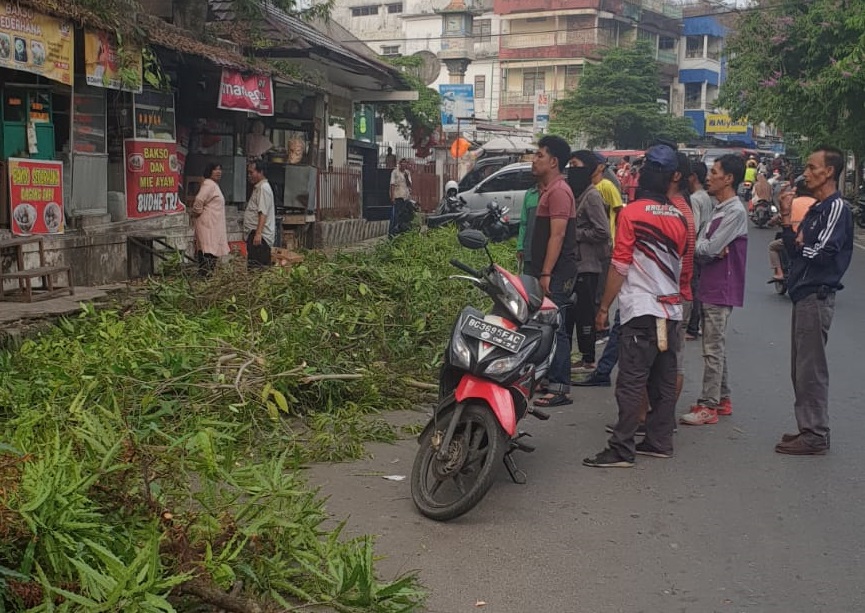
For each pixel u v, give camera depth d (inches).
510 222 915.4
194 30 563.5
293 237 684.1
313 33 776.3
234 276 347.6
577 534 189.0
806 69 971.3
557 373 295.0
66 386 225.8
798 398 246.8
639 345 230.4
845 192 1328.7
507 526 192.9
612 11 2428.6
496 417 196.5
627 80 2086.6
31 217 389.1
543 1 2433.6
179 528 141.6
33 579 127.8
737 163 261.1
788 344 402.9
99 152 452.4
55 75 375.9
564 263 287.7
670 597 160.9
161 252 460.8
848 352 382.6
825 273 239.9
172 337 273.9
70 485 136.9
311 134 746.8
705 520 197.8
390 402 283.4
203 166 601.9
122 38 425.1
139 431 190.7
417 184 1176.2
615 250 230.4
